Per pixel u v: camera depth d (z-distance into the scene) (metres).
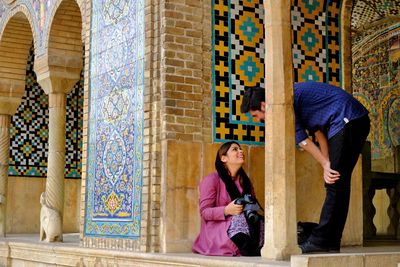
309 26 5.32
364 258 3.42
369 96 8.30
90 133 5.66
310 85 4.07
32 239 7.27
